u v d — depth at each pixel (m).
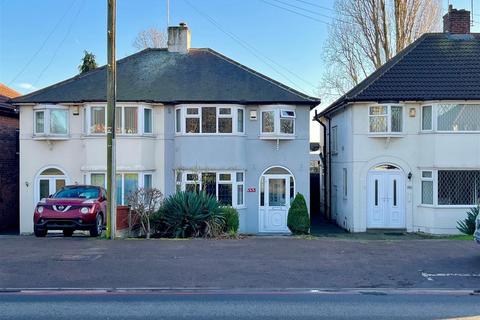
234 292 9.23
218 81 23.77
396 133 22.06
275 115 22.86
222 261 11.97
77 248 13.69
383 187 22.41
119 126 22.38
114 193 15.66
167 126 23.14
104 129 22.47
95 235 16.62
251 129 23.25
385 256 12.70
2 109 24.78
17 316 7.49
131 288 9.47
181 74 24.25
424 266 11.50
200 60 25.22
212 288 9.52
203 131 22.61
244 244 14.62
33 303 8.30
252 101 22.66
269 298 8.73
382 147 22.38
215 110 22.66
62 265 11.41
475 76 22.19
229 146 22.55
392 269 11.17
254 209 23.11
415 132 22.28
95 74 24.47
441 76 22.36
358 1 33.22
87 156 22.44
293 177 23.22
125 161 22.19
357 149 22.45
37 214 16.31
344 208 24.17
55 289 9.36
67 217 16.11
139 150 22.31
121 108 22.39
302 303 8.35
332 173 27.73
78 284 9.74
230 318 7.40
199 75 24.19
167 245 14.33
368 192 22.41
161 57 25.48
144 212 17.33
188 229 17.25
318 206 33.81
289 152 23.28
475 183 21.56
